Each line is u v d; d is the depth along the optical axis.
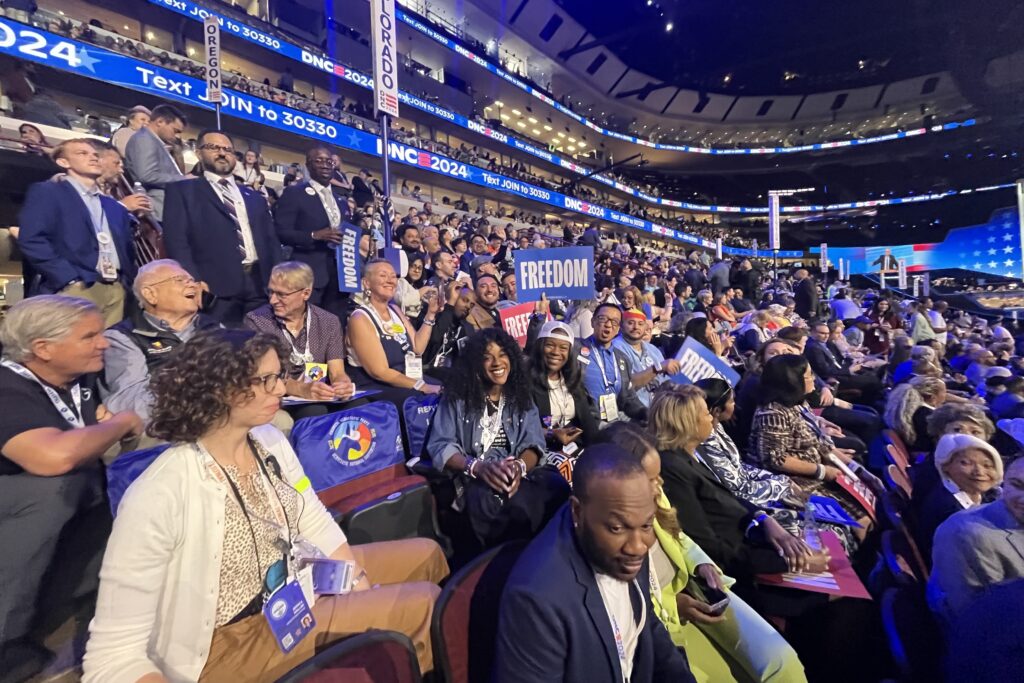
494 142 28.67
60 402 1.73
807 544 2.31
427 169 21.19
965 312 20.94
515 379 2.67
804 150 41.56
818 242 48.22
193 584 1.25
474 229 16.28
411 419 2.80
